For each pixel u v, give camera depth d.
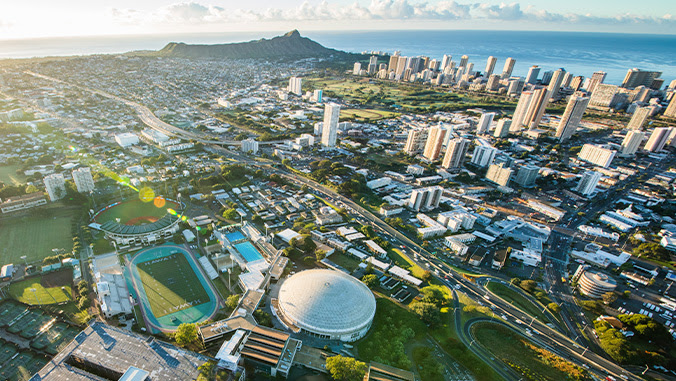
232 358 198.62
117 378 193.88
